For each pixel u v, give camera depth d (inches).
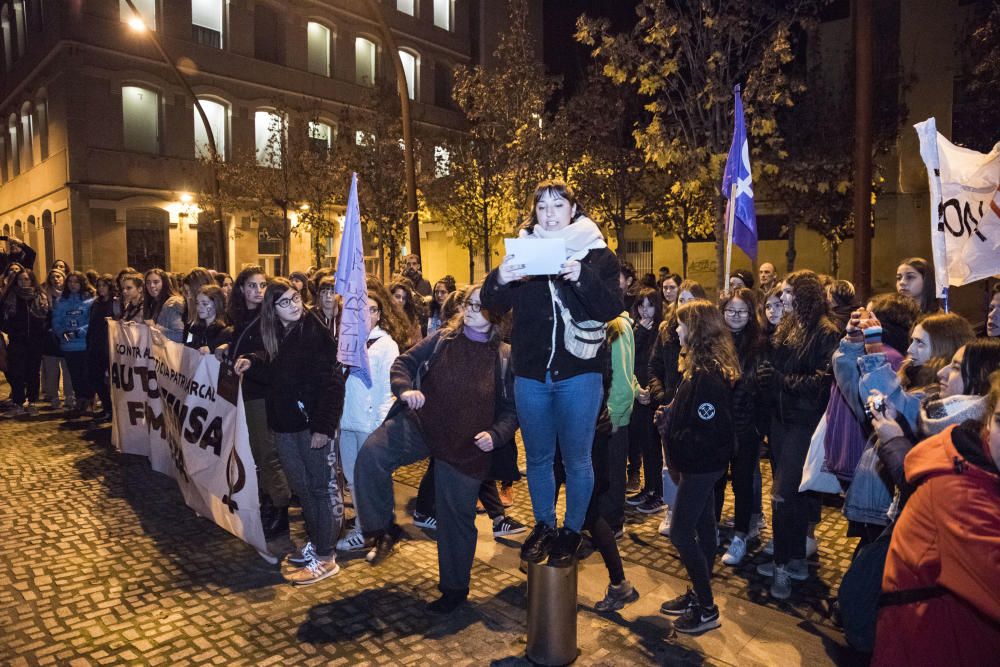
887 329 164.2
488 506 213.8
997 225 165.3
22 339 377.7
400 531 189.3
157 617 161.6
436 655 145.4
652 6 385.4
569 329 118.0
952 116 684.7
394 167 732.0
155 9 887.1
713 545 156.1
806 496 169.3
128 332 285.9
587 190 631.8
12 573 184.9
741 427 182.9
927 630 85.8
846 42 725.9
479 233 667.4
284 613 163.6
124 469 278.8
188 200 908.6
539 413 123.9
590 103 626.5
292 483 182.7
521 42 566.3
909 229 714.8
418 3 1178.6
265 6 992.2
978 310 663.8
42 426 356.5
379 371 205.0
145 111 890.7
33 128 939.3
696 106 413.4
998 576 76.9
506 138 576.1
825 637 149.9
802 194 607.8
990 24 506.0
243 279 214.7
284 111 884.6
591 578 181.0
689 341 151.7
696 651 144.7
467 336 166.2
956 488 82.5
